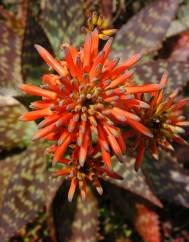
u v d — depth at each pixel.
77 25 0.34
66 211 0.35
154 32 0.36
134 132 0.25
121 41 0.36
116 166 0.32
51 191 0.30
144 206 0.36
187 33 0.41
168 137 0.25
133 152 0.29
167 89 0.33
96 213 0.35
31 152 0.32
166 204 0.40
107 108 0.22
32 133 0.34
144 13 0.36
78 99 0.21
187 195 0.36
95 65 0.22
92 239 0.34
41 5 0.36
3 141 0.34
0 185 0.34
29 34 0.31
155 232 0.36
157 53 0.38
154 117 0.25
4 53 0.35
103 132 0.22
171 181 0.36
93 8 0.36
